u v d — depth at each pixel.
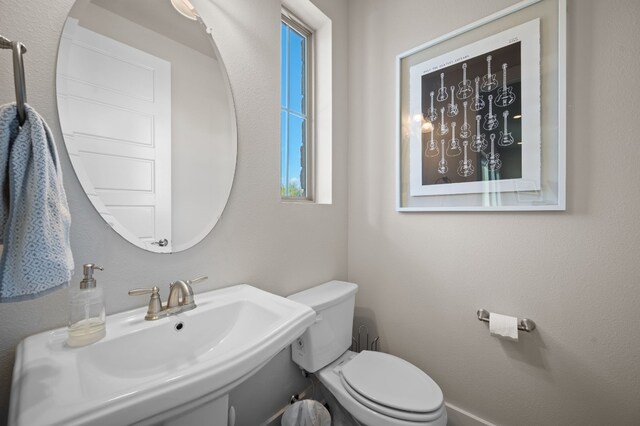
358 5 1.59
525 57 1.06
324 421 1.05
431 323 1.34
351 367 1.12
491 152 1.15
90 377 0.55
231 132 1.03
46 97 0.65
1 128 0.47
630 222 0.89
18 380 0.47
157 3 0.85
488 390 1.17
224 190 1.01
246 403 1.07
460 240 1.25
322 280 1.46
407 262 1.42
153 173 0.83
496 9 1.13
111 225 0.75
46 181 0.50
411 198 1.39
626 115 0.89
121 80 0.77
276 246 1.21
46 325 0.65
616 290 0.92
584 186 0.96
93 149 0.72
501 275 1.14
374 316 1.55
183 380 0.46
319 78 1.56
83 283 0.62
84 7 0.71
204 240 0.96
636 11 0.87
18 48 0.49
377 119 1.52
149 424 0.43
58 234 0.51
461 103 1.22
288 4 1.38
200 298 0.89
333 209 1.54
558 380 1.02
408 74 1.39
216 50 0.99
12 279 0.47
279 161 1.22
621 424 0.91
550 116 1.01
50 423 0.36
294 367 1.26
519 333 1.10
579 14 0.96
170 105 0.87
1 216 0.49
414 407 0.89
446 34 1.25
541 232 1.05
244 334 0.82
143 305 0.81
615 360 0.92
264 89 1.16
